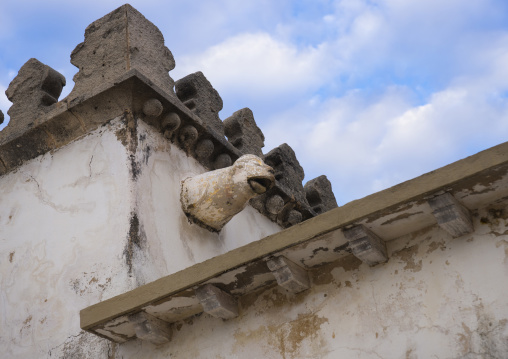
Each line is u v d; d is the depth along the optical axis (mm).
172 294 5141
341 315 4871
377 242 4781
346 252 4969
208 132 7355
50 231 6609
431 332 4473
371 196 4566
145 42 7184
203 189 6750
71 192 6672
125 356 5656
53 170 6926
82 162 6750
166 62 7324
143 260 6055
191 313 5504
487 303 4348
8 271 6656
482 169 4191
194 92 7742
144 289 5227
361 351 4684
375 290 4809
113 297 5336
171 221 6594
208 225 6992
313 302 5035
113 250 6105
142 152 6598
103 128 6777
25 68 7656
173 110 6938
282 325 5098
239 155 7793
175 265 6371
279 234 4828
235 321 5324
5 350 6246
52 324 6125
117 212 6270
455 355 4336
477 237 4547
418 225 4746
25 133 7047
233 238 7453
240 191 6605
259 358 5082
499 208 4539
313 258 4996
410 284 4684
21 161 7207
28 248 6660
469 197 4480
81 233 6391
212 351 5312
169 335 5539
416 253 4750
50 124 6934
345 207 4637
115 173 6473
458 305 4445
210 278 5027
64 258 6363
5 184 7211
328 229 4645
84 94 6742
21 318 6324
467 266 4512
